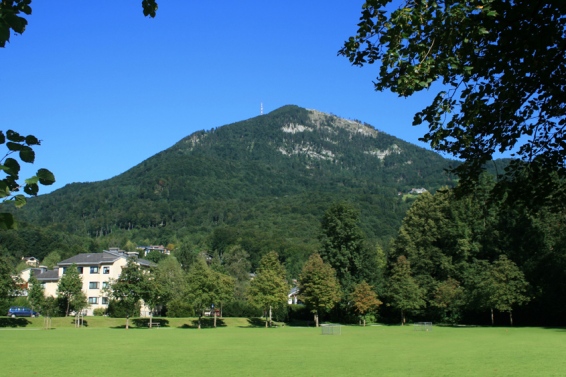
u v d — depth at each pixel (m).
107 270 86.56
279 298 70.88
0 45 3.89
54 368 25.38
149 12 5.74
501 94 8.05
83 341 42.00
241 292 92.56
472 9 6.94
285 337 48.66
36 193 4.18
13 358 29.62
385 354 32.28
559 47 7.48
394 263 73.25
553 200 9.16
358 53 7.85
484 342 40.78
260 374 23.41
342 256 76.38
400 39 7.29
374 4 7.44
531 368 24.45
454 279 68.44
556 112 8.41
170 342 41.97
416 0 7.22
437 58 7.34
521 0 7.18
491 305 62.59
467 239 67.81
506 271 61.81
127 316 62.66
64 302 67.00
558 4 6.98
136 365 26.70
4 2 4.27
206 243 154.75
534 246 64.75
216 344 40.25
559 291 61.16
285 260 133.88
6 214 4.12
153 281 64.44
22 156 4.13
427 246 71.94
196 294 65.62
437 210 72.06
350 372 23.97
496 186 9.24
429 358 29.66
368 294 71.31
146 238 187.12
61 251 123.44
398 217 182.25
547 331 53.66
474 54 7.78
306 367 25.89
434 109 8.23
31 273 82.62
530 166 8.98
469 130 8.31
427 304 72.50
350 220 76.94
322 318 79.88
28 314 73.12
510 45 7.59
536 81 7.96
